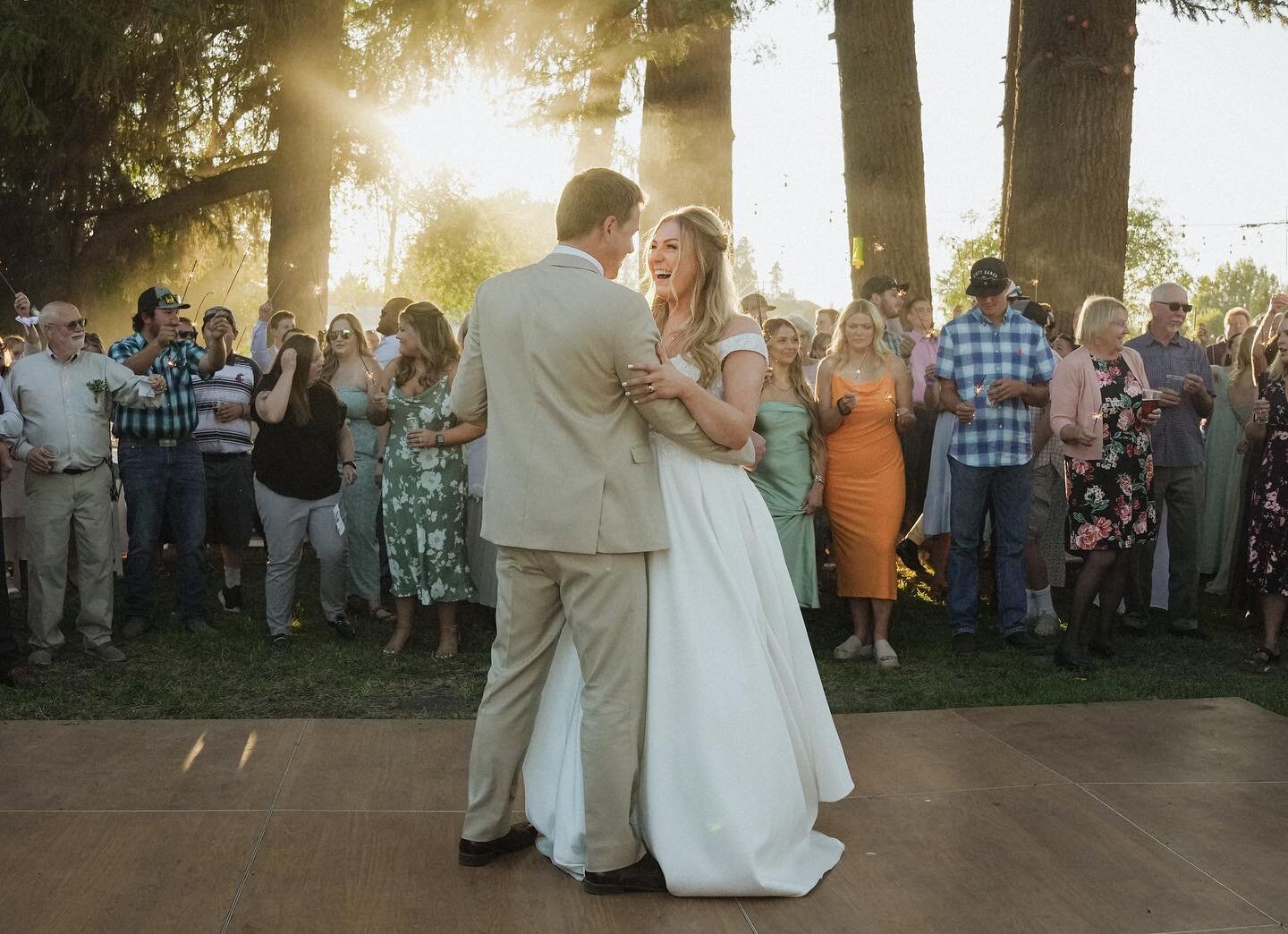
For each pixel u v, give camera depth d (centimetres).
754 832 313
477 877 326
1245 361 742
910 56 1048
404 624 603
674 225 336
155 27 1319
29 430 554
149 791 385
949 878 328
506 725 327
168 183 1722
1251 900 315
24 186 1553
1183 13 1038
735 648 320
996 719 474
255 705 502
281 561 605
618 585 311
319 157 1420
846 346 605
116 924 294
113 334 1769
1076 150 915
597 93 1240
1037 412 649
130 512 632
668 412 309
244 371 715
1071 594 773
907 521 800
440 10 1273
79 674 550
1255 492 592
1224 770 414
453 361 581
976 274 604
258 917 299
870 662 595
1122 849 347
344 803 378
